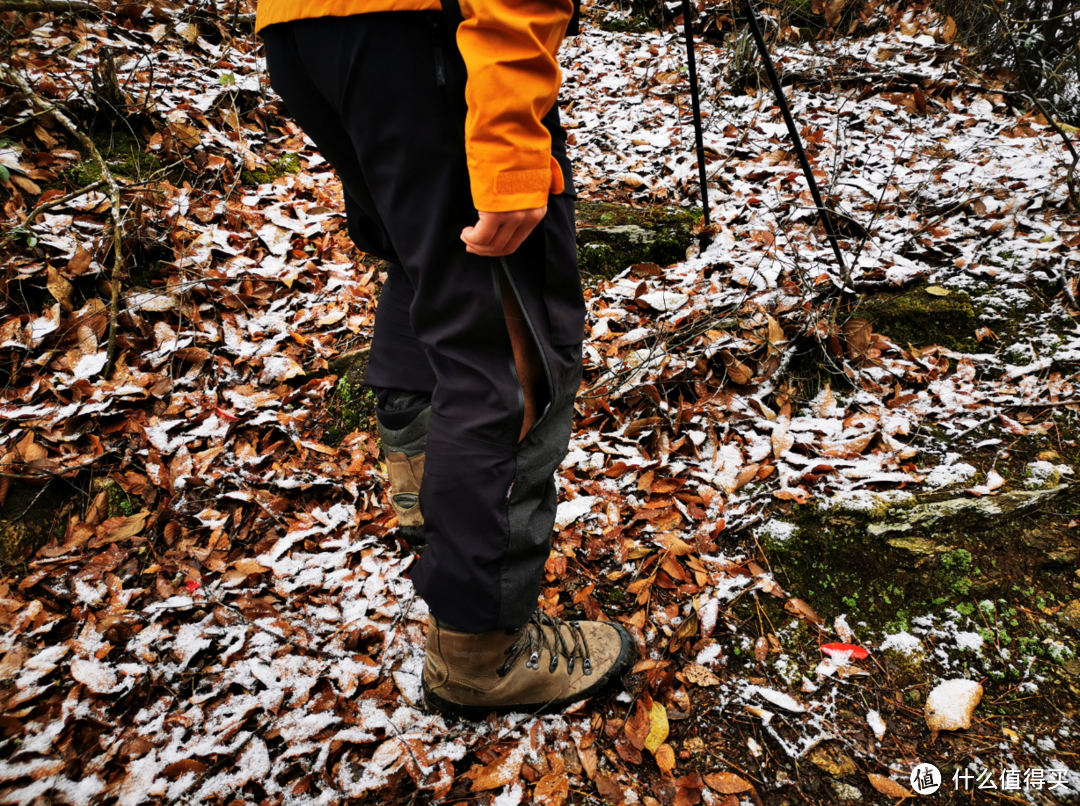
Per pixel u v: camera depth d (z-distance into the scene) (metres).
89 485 1.62
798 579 1.48
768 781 1.15
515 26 0.73
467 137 0.78
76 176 2.23
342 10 0.82
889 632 1.38
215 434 1.77
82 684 1.23
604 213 2.56
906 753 1.18
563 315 0.97
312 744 1.19
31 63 2.59
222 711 1.24
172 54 3.04
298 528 1.61
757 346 1.90
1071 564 1.44
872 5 4.12
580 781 1.16
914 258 2.28
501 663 1.17
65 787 1.10
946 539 1.49
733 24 4.01
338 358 2.03
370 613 1.45
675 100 3.55
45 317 1.84
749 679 1.31
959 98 3.33
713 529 1.54
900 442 1.73
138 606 1.42
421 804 1.13
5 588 1.41
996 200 2.45
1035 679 1.27
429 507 0.99
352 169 1.04
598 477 1.73
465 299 0.90
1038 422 1.73
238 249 2.29
